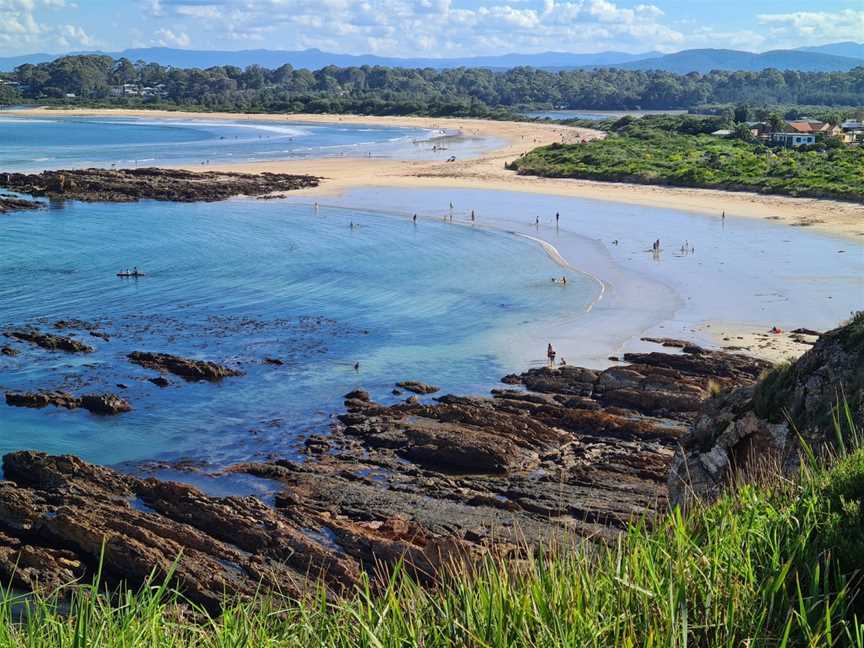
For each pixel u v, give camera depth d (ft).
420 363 145.69
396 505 91.50
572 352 148.25
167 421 120.78
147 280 204.64
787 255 215.51
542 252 229.66
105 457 108.47
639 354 140.77
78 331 163.53
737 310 170.09
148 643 26.71
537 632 22.91
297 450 110.11
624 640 21.81
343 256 229.66
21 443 112.78
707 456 66.23
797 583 22.35
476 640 22.76
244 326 168.55
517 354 149.07
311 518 85.51
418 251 234.38
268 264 221.25
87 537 79.56
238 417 122.11
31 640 26.27
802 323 160.56
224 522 83.41
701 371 132.87
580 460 103.60
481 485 97.09
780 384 63.16
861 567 23.80
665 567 24.63
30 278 204.44
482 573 27.94
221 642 26.91
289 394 131.54
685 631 21.16
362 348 154.61
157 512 88.02
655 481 95.50
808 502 26.99
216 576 73.92
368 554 77.82
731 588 23.40
